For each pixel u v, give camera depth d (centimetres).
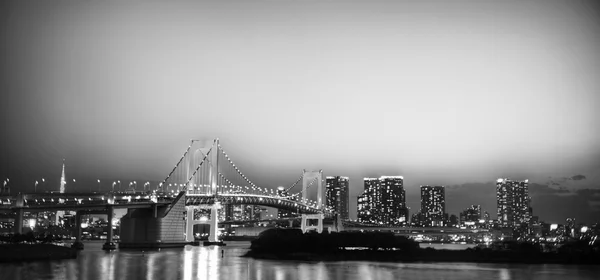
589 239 16650
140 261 14775
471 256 15050
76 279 10244
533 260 14588
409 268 13000
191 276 11088
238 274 11531
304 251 16362
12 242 18700
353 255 15712
